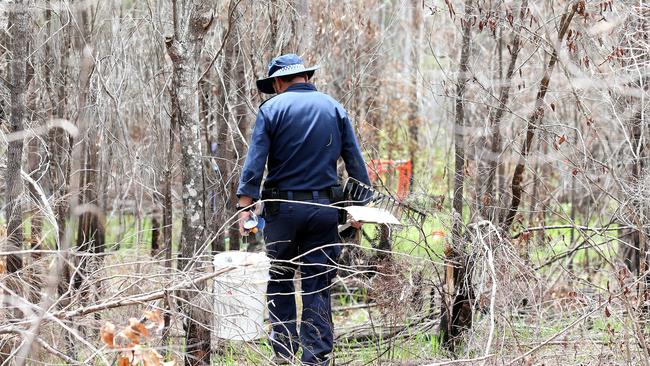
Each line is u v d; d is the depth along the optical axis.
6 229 6.81
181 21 7.32
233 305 6.68
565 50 8.68
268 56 10.09
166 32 9.28
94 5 9.17
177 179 11.29
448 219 8.27
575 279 8.65
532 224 9.77
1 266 6.56
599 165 8.64
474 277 7.78
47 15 8.91
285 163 7.59
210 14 7.29
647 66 7.96
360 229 8.01
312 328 7.54
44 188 8.74
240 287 6.86
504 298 7.34
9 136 6.48
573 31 8.13
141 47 9.88
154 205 10.56
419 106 16.98
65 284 7.05
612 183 9.52
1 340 6.02
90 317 6.71
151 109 9.88
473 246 7.75
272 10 9.84
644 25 8.26
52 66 9.02
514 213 8.90
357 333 8.97
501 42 10.02
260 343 8.09
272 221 7.62
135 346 5.29
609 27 7.77
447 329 8.29
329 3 11.26
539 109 8.41
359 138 11.24
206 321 7.00
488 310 7.66
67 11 8.78
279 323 7.24
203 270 7.50
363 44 12.39
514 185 8.85
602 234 8.20
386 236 8.14
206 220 8.55
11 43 8.10
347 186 7.89
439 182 13.05
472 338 7.50
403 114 17.33
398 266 7.85
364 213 7.21
